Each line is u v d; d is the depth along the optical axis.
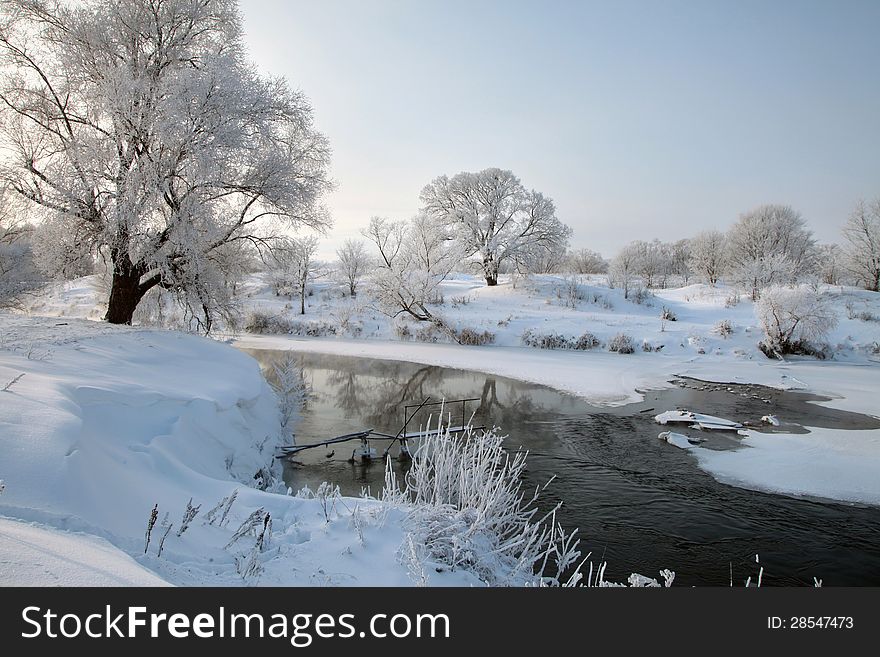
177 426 7.96
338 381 24.09
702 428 16.22
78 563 2.95
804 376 25.22
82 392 6.96
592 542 8.80
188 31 18.50
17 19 17.12
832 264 59.94
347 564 4.56
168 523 4.81
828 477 12.00
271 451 12.27
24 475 4.17
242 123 17.36
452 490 6.39
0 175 16.20
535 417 17.88
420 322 40.31
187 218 16.69
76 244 17.80
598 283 57.47
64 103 18.36
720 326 33.69
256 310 43.16
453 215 57.72
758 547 8.72
